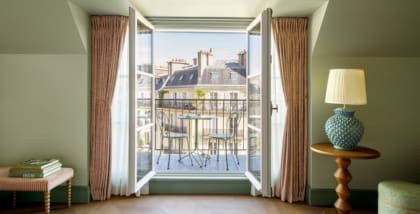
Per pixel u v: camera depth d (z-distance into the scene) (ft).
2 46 9.45
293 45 10.06
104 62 10.00
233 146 17.83
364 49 9.61
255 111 10.22
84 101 9.86
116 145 10.45
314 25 9.52
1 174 8.89
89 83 10.00
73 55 9.79
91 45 10.01
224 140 16.52
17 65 9.80
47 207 8.59
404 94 9.96
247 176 10.48
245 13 10.36
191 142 18.30
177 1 9.18
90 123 10.11
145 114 10.55
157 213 9.20
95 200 10.14
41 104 9.89
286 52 10.06
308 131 10.16
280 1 8.52
